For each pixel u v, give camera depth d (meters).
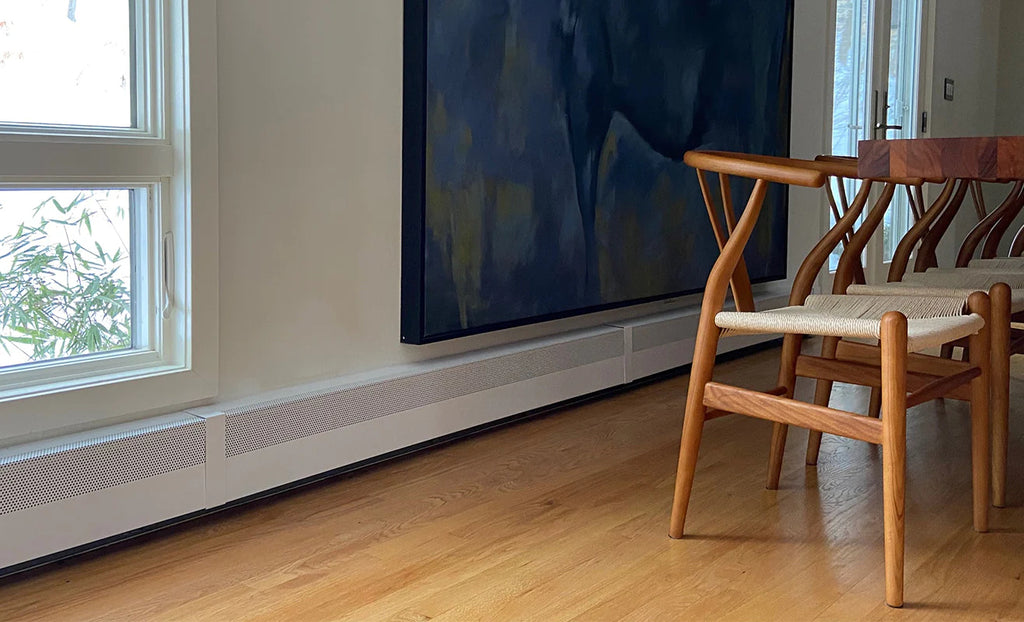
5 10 1.85
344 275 2.48
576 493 2.30
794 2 4.41
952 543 1.97
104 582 1.78
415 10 2.52
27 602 1.69
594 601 1.70
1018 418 3.01
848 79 5.00
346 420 2.38
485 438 2.80
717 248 3.95
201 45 2.07
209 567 1.85
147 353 2.12
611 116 3.25
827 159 2.42
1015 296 2.37
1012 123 6.70
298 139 2.33
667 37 3.50
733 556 1.91
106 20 2.02
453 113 2.63
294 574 1.82
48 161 1.87
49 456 1.79
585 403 3.25
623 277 3.39
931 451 2.66
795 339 2.28
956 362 2.06
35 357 1.95
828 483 2.37
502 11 2.76
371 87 2.50
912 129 5.66
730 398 1.92
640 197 3.44
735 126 3.97
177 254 2.12
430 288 2.62
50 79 1.93
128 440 1.91
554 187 3.03
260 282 2.28
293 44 2.29
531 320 2.99
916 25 5.59
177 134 2.09
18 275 1.91
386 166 2.56
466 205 2.71
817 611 1.65
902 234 5.64
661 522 2.10
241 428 2.13
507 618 1.63
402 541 1.99
